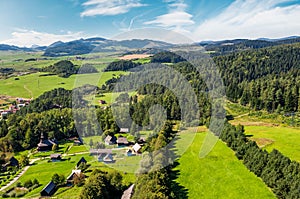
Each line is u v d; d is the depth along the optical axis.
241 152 56.41
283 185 43.50
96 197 39.31
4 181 60.31
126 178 43.94
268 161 50.16
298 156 58.97
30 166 69.12
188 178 46.03
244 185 47.16
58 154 71.75
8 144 82.19
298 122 85.81
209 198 42.56
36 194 50.66
